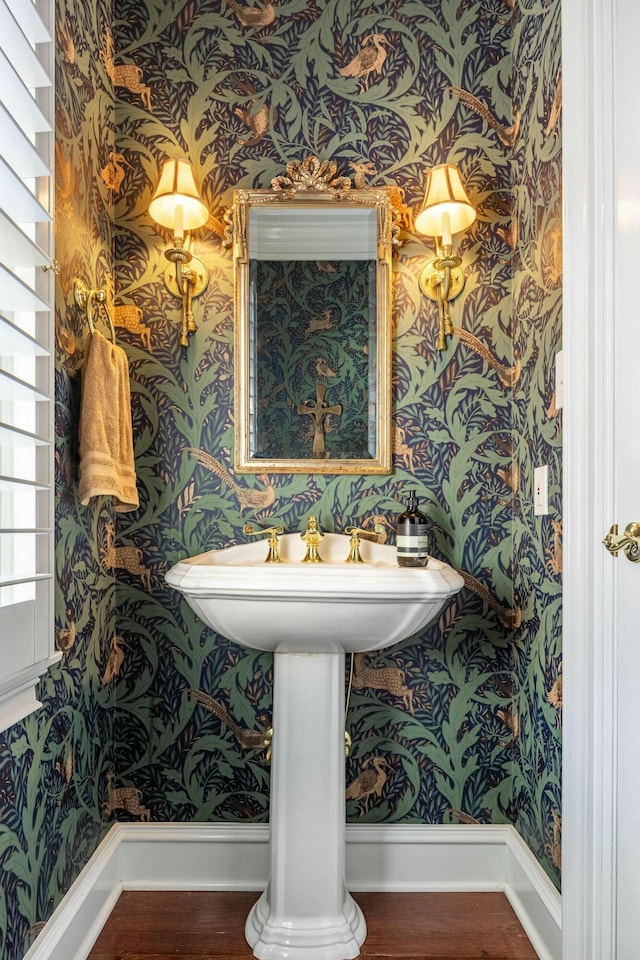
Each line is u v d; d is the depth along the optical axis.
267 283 1.78
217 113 1.81
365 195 1.78
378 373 1.77
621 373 1.20
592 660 1.27
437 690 1.77
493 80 1.81
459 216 1.72
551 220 1.51
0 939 1.10
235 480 1.79
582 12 1.31
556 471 1.47
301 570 1.30
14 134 1.05
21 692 1.19
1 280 1.04
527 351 1.68
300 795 1.46
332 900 1.47
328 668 1.47
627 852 1.17
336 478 1.78
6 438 1.11
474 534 1.78
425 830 1.75
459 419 1.79
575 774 1.31
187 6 1.81
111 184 1.79
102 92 1.71
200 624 1.77
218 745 1.77
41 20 1.19
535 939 1.50
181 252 1.66
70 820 1.44
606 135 1.24
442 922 1.59
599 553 1.26
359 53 1.81
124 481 1.56
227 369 1.79
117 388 1.54
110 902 1.63
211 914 1.62
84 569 1.54
